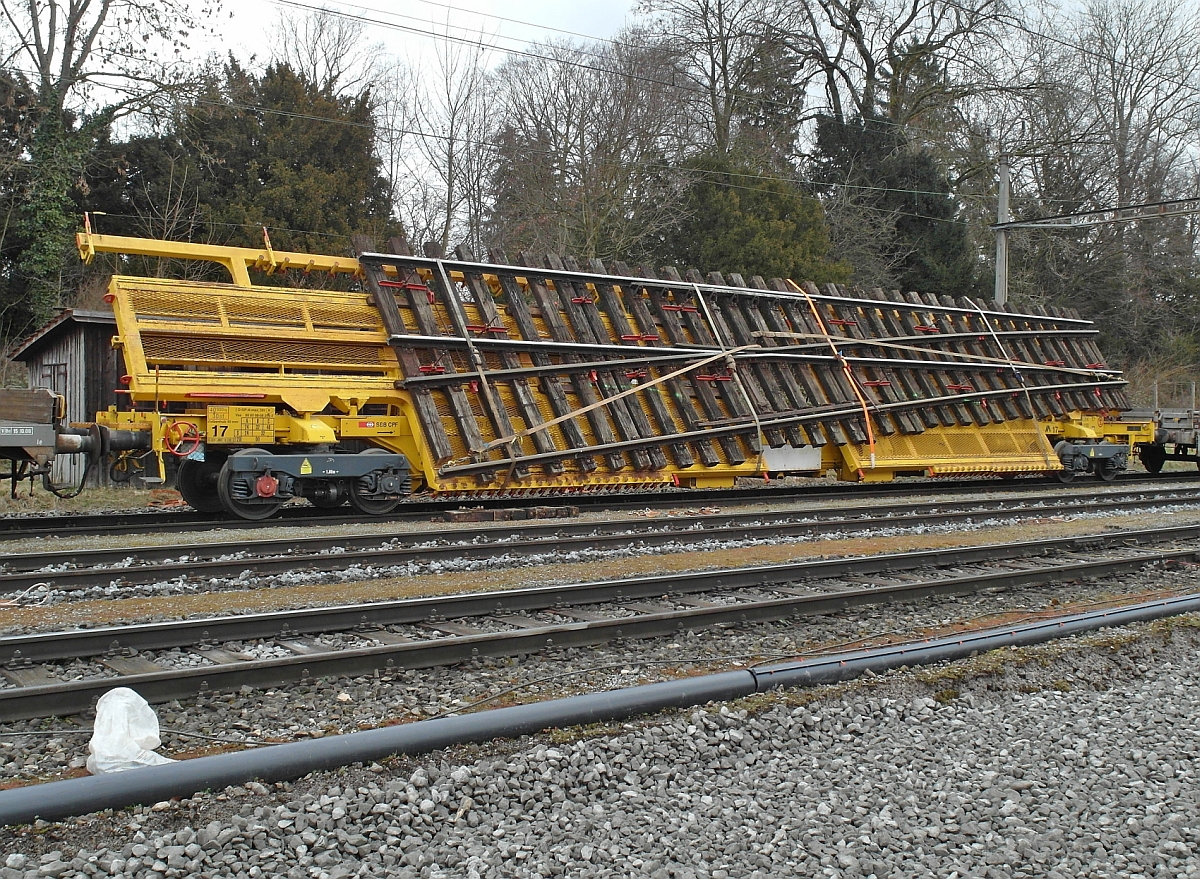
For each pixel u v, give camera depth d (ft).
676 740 18.03
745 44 140.46
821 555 37.55
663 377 57.06
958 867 14.07
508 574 32.78
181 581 30.32
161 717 18.86
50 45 93.56
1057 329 82.79
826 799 16.30
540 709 18.02
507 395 53.21
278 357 46.80
